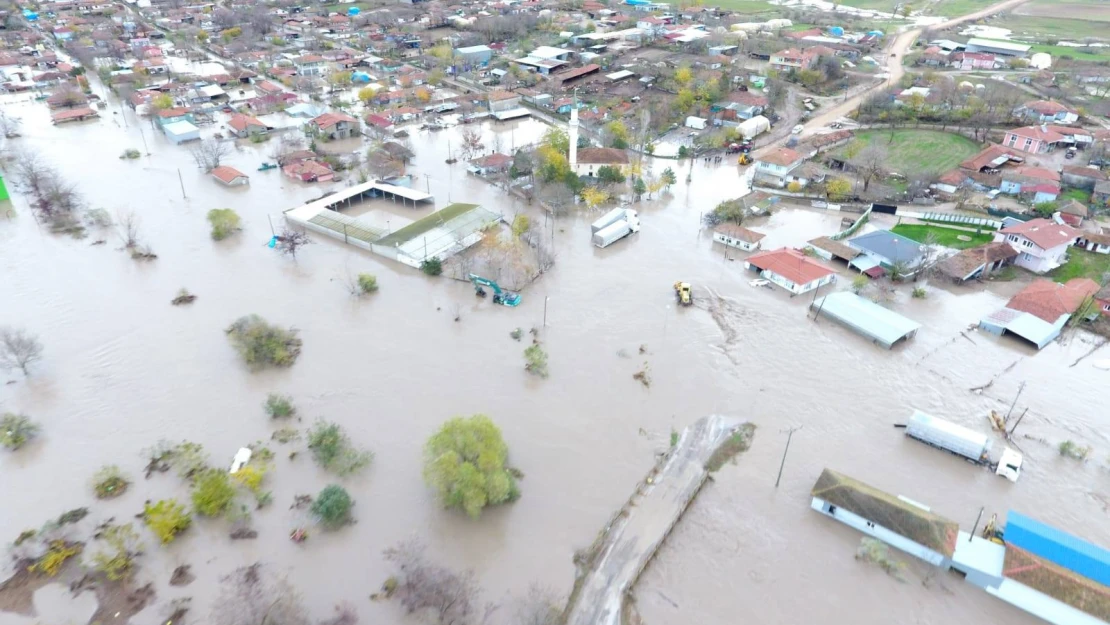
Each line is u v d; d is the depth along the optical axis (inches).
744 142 6486.2
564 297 3976.4
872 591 2314.2
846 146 6151.6
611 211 4950.8
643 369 3376.0
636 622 2197.3
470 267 4133.9
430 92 7839.6
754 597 2292.1
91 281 4010.8
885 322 3654.0
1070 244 4525.1
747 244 4527.6
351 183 5531.5
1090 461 2856.8
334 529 2480.3
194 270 4168.3
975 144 6397.6
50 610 2180.1
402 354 3442.4
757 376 3351.4
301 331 3607.3
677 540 2493.8
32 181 4901.6
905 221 4972.9
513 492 2610.7
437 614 2170.3
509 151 6230.3
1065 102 7421.3
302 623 2118.6
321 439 2758.4
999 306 3959.2
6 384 3169.3
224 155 6038.4
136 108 7096.5
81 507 2536.9
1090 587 2150.6
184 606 2191.2
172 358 3366.1
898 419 3085.6
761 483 2731.3
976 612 2244.1
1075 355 3545.8
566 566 2369.6
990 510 2615.7
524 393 3189.0
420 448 2847.0
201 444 2839.6
